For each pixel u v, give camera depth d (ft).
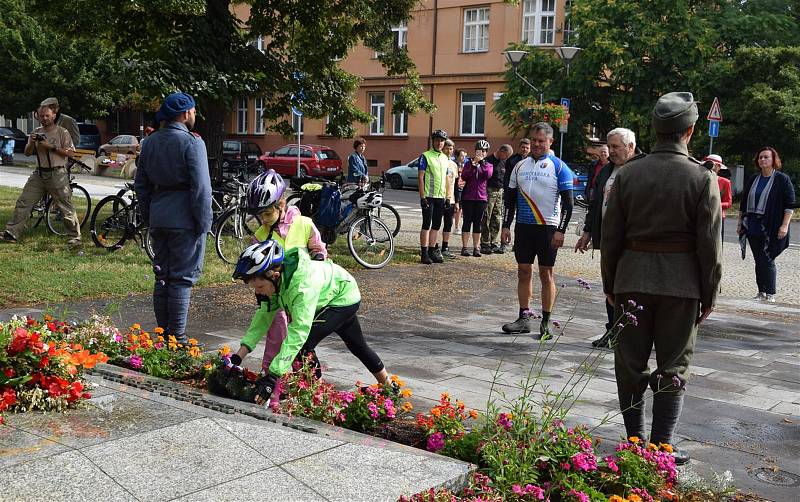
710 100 92.68
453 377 19.35
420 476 10.73
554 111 78.59
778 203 32.32
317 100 49.73
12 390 12.73
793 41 95.96
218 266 35.40
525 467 11.41
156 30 43.91
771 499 12.60
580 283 14.56
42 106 37.27
